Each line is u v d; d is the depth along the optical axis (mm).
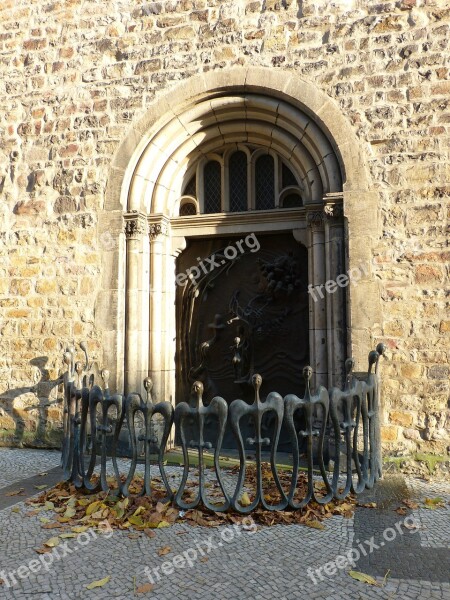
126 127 5609
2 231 5938
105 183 5637
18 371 5754
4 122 6059
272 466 3479
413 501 3840
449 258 4621
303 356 5602
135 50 5664
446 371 4551
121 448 5281
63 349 5625
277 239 5777
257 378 3402
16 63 6074
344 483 4234
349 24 5047
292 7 5219
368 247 4805
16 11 6141
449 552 2986
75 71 5859
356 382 3863
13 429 5730
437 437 4531
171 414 3600
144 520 3381
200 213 5922
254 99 5270
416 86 4828
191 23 5508
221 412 3438
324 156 5043
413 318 4664
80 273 5633
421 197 4734
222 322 5922
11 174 5977
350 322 4801
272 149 5637
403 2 4918
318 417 4996
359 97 4945
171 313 5816
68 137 5805
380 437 4570
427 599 2477
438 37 4809
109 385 5402
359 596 2496
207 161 5984
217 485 4168
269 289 5738
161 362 5641
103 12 5832
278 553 2949
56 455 5375
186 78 5449
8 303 5840
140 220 5516
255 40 5281
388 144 4848
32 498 3939
